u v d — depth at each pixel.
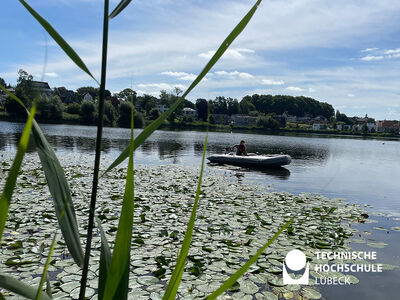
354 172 12.73
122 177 8.34
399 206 6.72
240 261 3.37
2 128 28.00
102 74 0.53
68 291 2.56
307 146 29.81
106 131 34.97
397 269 3.34
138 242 3.75
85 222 4.32
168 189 7.15
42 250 3.28
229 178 9.63
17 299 2.25
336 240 4.08
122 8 0.53
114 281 0.44
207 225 4.58
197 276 2.96
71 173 8.58
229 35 0.48
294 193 7.71
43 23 0.47
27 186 6.37
